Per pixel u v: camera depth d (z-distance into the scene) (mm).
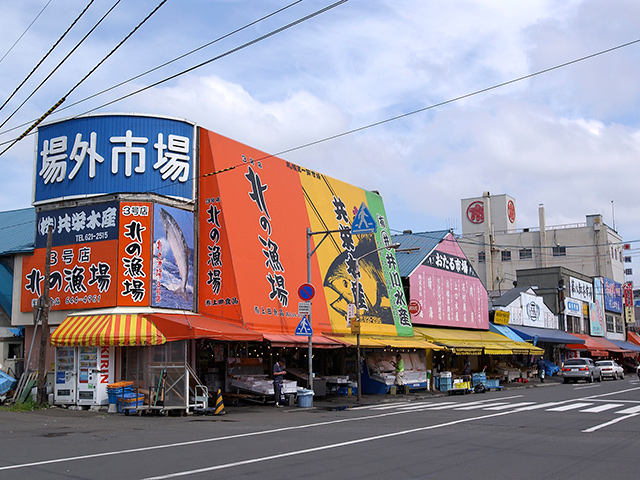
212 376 26156
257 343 28281
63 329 22688
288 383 26141
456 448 13719
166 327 22000
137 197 23828
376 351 34531
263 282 26547
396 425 18500
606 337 76062
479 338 43812
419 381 36000
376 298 34844
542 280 65250
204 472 10836
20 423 18797
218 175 26000
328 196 33656
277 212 28953
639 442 14516
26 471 10883
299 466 11469
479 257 87750
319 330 29297
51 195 24891
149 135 24469
